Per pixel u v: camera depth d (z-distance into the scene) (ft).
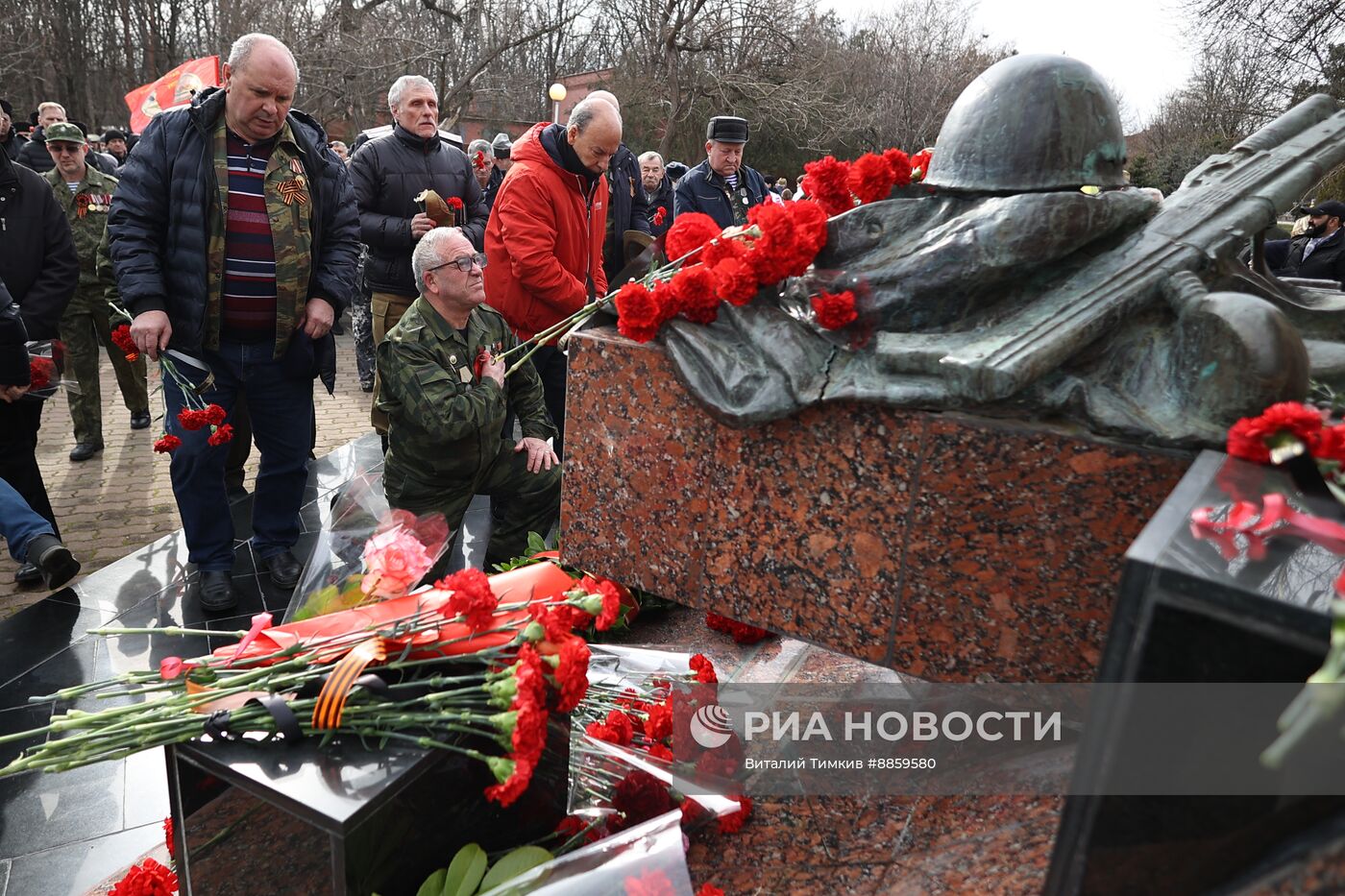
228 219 10.33
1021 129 4.44
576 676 4.49
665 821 4.35
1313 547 2.81
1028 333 4.09
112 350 18.97
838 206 5.44
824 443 4.69
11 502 10.44
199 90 10.61
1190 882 2.64
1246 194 4.67
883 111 80.89
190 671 4.66
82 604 11.40
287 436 11.71
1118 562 4.05
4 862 6.98
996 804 4.33
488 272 12.31
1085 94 4.46
